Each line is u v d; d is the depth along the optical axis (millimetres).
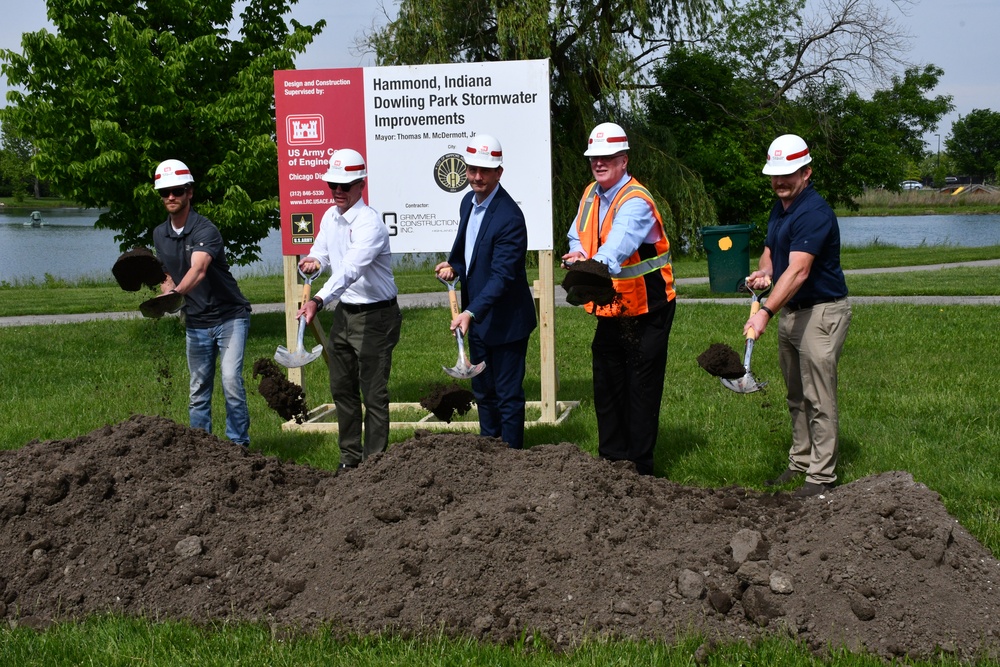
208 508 4969
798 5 35500
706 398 8266
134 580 4520
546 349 7895
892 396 8117
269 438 7594
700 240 28484
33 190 117500
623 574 4246
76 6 13398
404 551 4418
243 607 4328
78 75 13305
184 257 6543
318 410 8734
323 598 4277
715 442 6910
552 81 28547
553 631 4012
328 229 6355
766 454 6559
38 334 14008
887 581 4020
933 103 42312
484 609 4125
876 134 37844
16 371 10961
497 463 5105
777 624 3947
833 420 5617
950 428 7129
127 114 13406
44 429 7984
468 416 8336
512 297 6066
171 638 4035
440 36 26281
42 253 41844
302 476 5633
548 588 4211
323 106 8000
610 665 3643
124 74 13086
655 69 35000
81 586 4480
